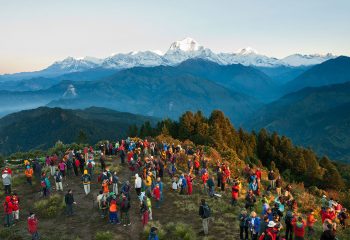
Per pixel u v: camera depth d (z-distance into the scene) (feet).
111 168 136.26
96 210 97.50
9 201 86.74
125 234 82.48
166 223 88.69
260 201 104.47
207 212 80.02
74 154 138.92
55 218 92.43
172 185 114.32
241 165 190.80
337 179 234.79
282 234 81.41
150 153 154.81
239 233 82.17
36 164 126.00
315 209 113.60
